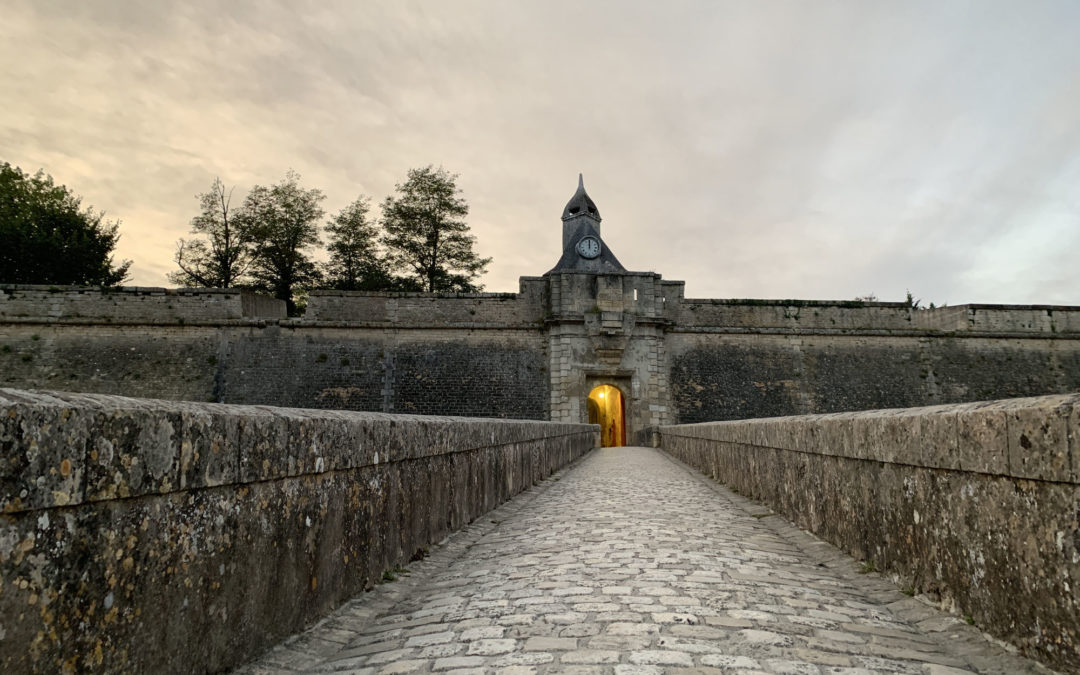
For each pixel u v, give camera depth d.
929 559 3.37
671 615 3.21
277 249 39.34
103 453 1.90
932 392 29.12
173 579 2.20
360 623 3.41
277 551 2.90
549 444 13.17
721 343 29.66
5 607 1.58
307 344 26.72
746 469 8.48
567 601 3.54
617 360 28.50
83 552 1.83
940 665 2.58
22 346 24.66
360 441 3.91
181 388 25.20
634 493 9.29
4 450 1.59
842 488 4.72
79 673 1.78
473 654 2.75
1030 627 2.53
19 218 32.28
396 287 41.44
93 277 34.75
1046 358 29.53
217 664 2.42
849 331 29.72
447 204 41.56
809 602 3.51
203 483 2.36
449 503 5.95
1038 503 2.50
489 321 28.55
